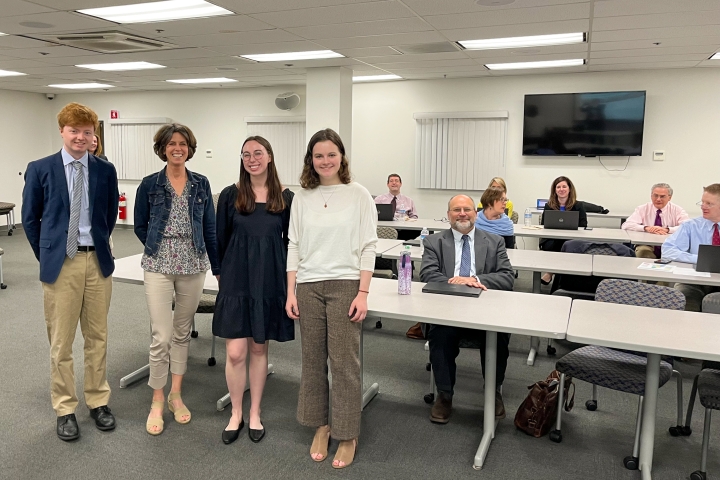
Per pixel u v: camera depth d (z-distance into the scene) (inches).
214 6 170.7
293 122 363.6
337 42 220.8
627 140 285.7
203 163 393.7
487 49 232.5
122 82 353.1
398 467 98.7
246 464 98.7
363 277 94.3
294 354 155.3
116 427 111.5
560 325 91.8
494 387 105.0
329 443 105.6
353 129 345.4
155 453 101.9
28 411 118.0
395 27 194.4
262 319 100.1
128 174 414.6
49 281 100.7
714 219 160.1
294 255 98.4
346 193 95.9
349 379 96.2
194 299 111.0
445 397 116.9
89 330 109.6
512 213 266.2
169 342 110.2
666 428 114.5
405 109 331.9
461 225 126.0
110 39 218.2
